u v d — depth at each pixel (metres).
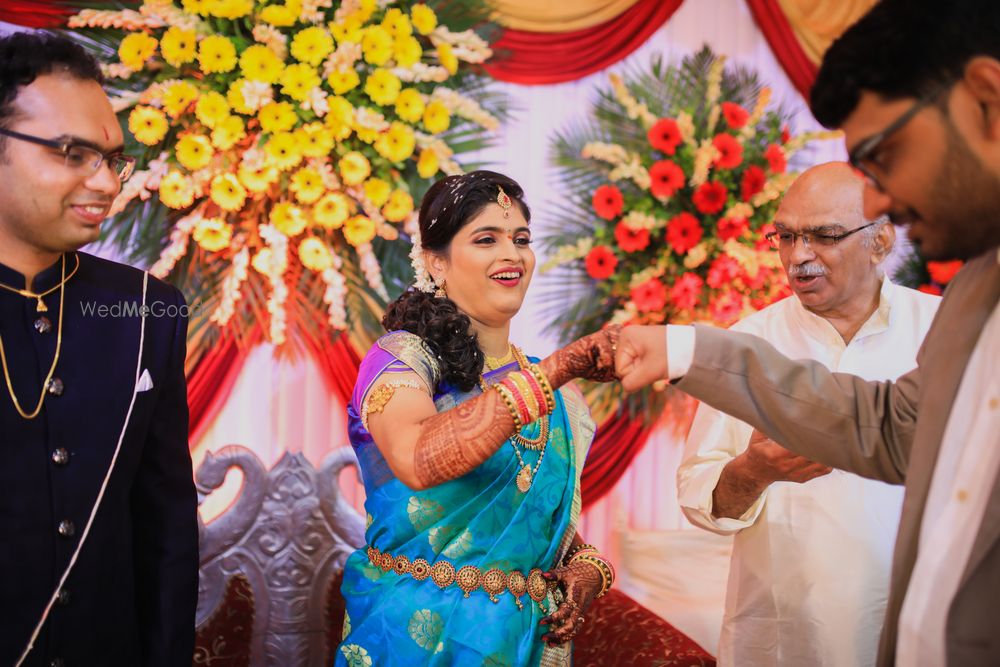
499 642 1.79
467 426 1.55
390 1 2.95
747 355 1.50
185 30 2.75
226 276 2.93
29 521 1.57
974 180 1.18
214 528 2.77
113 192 1.59
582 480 3.30
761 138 3.34
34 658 1.56
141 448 1.75
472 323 1.99
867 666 2.04
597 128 3.35
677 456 3.40
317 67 2.83
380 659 1.82
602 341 1.56
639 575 3.34
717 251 3.20
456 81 3.17
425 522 1.85
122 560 1.70
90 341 1.68
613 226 3.30
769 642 2.11
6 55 1.51
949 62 1.15
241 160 2.87
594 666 2.65
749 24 3.52
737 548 2.21
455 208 1.94
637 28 3.35
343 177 2.90
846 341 2.18
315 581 2.81
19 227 1.56
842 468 1.54
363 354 3.04
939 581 1.22
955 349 1.31
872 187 1.30
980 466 1.21
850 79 1.22
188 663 1.78
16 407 1.58
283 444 3.01
